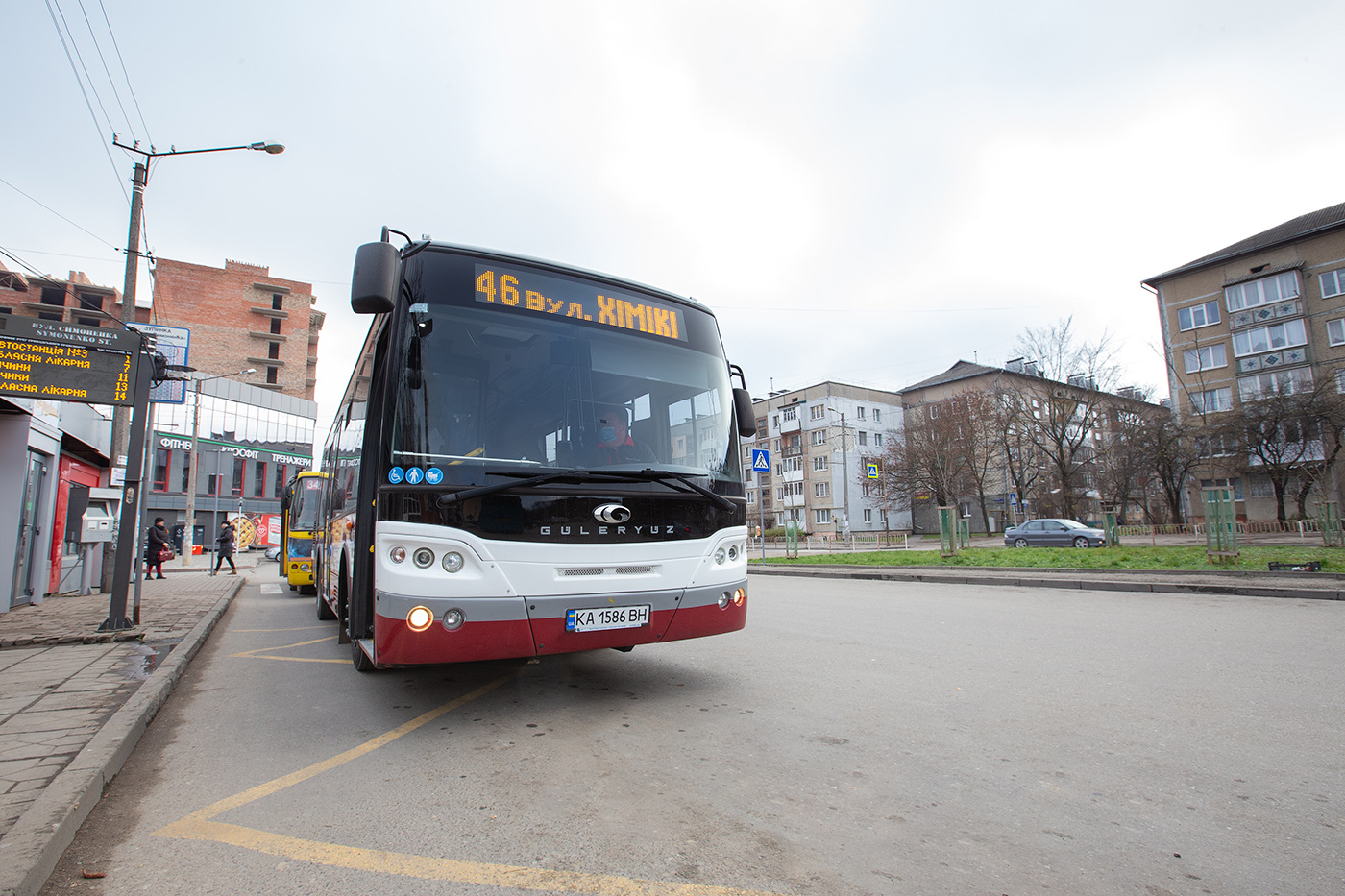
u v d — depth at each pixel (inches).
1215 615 342.3
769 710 189.2
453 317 183.0
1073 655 251.8
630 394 203.0
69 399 312.7
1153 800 127.0
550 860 108.0
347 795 136.8
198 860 110.3
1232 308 1658.5
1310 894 95.4
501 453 176.6
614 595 180.9
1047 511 1831.9
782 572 711.7
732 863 105.8
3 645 288.4
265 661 287.4
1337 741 155.6
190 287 2605.8
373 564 179.2
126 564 326.3
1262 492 1587.1
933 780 137.9
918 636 298.2
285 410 2399.1
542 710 195.3
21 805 119.8
